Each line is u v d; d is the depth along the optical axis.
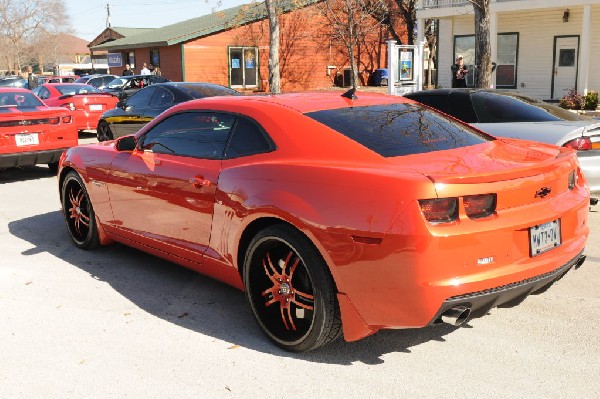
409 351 3.67
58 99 15.79
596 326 3.96
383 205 3.12
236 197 3.82
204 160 4.21
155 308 4.39
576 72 21.70
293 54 31.39
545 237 3.42
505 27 23.09
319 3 29.53
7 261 5.51
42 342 3.86
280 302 3.68
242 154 3.98
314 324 3.44
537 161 3.52
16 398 3.23
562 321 4.04
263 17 29.86
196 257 4.32
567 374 3.35
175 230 4.46
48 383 3.37
